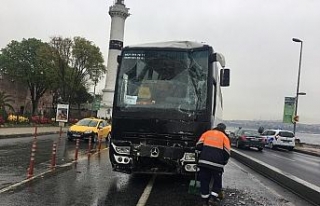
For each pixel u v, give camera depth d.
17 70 59.72
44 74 59.22
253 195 10.53
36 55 59.72
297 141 43.50
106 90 69.88
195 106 10.31
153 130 10.34
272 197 10.39
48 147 20.16
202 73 10.45
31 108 66.06
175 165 10.25
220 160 8.73
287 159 24.75
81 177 11.55
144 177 12.32
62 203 8.05
